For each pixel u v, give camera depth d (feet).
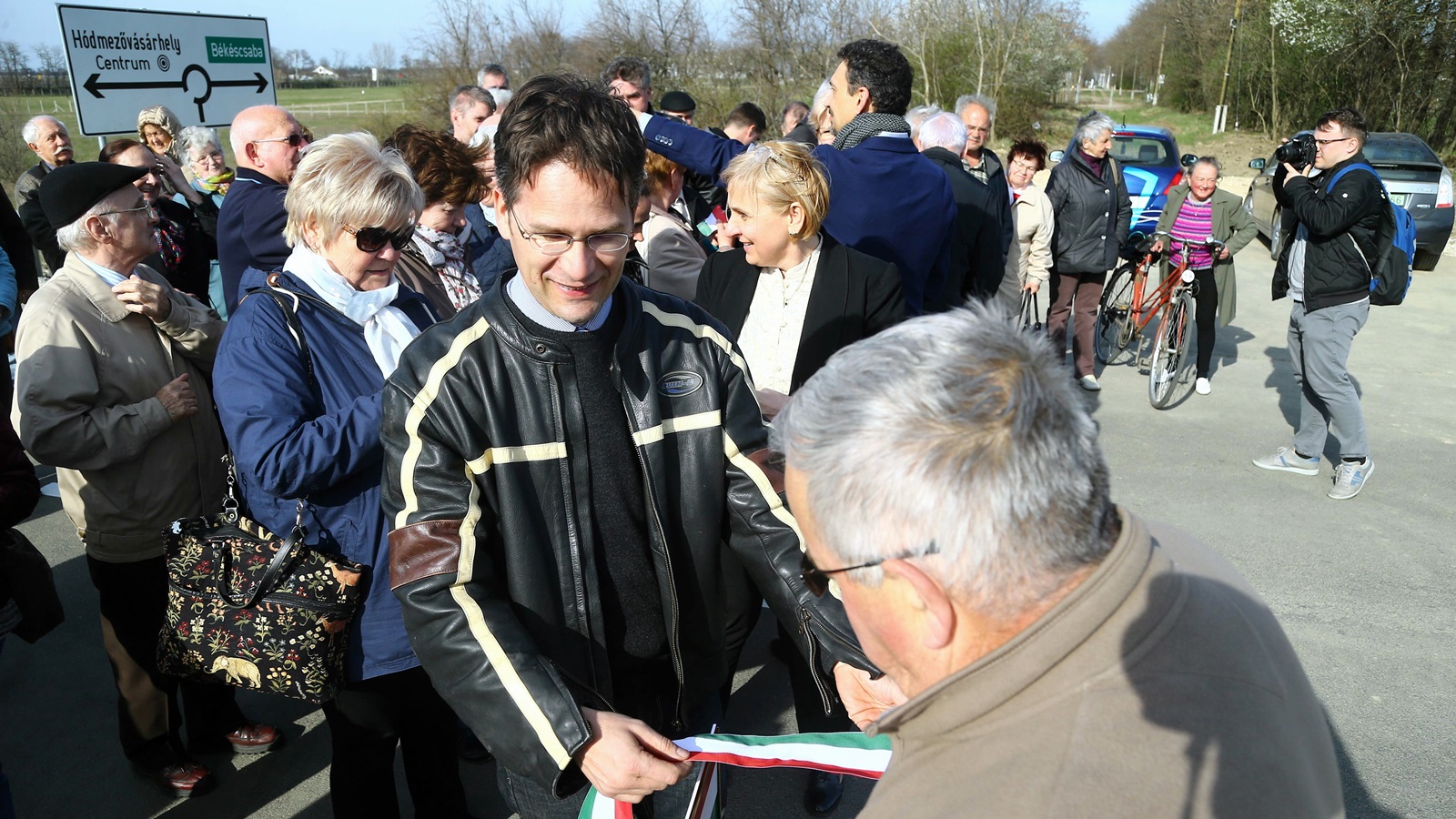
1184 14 100.27
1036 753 2.66
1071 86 104.22
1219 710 2.66
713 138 12.10
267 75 22.43
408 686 6.78
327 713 6.81
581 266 4.50
